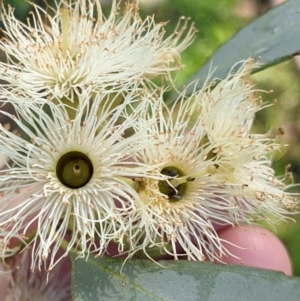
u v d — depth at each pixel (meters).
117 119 0.11
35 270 0.13
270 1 0.29
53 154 0.11
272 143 0.13
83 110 0.11
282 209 0.13
